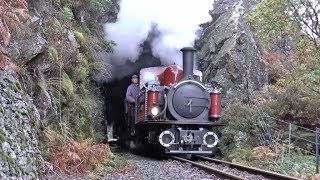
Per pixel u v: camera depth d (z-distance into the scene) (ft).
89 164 29.40
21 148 20.85
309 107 45.11
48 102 27.94
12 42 24.68
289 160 36.47
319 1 36.09
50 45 30.53
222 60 54.70
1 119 19.51
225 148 46.52
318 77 37.14
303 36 38.17
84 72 37.32
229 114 48.01
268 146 42.37
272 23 37.70
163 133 42.55
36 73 27.61
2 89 20.81
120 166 32.37
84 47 39.91
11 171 18.63
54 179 23.79
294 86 45.80
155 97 42.68
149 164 36.17
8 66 22.49
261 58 55.67
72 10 41.29
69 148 27.53
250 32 56.44
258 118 46.37
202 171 31.63
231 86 53.83
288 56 57.21
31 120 24.38
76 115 34.71
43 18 30.50
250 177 28.73
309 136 43.52
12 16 21.91
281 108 47.09
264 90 51.03
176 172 30.35
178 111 43.55
